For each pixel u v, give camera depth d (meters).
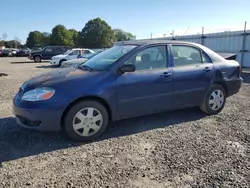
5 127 4.53
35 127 3.77
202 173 2.99
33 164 3.24
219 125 4.66
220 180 2.84
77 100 3.84
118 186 2.75
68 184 2.79
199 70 4.88
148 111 4.44
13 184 2.79
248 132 4.30
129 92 4.17
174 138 4.06
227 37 15.27
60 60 19.67
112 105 4.07
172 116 5.18
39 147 3.74
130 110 4.25
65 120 3.81
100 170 3.09
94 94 3.88
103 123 4.07
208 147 3.71
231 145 3.78
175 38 18.86
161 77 4.43
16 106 3.86
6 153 3.54
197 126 4.62
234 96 7.08
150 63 4.43
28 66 20.48
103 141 3.97
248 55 14.13
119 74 4.11
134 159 3.36
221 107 5.35
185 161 3.29
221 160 3.31
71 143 3.88
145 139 4.04
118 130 4.43
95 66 4.40
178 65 4.71
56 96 3.71
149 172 3.03
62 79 3.93
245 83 9.40
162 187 2.73
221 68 5.18
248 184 2.76
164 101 4.55
